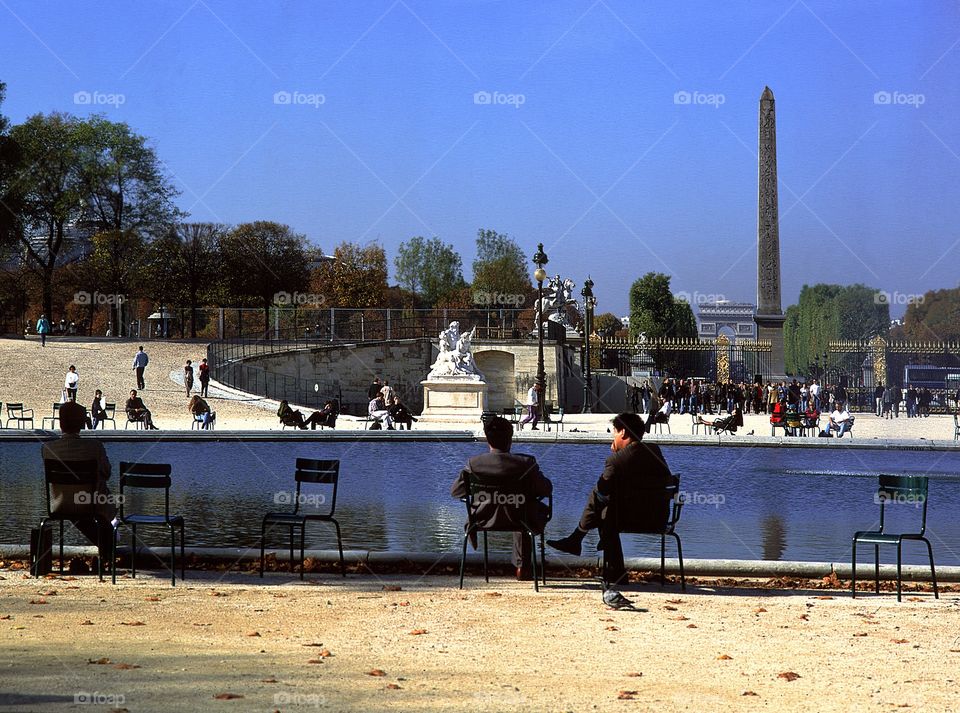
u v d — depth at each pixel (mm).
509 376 75812
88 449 13000
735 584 13164
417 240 114438
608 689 8320
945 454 36125
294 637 9961
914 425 55250
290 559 13984
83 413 13164
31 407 50938
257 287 95250
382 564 13977
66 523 18078
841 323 105812
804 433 44656
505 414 58719
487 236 114688
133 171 88062
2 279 95062
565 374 77062
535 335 76938
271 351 69562
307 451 34312
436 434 39219
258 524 18359
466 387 51375
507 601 11844
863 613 11391
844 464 32000
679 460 33094
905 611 11531
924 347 71812
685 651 9641
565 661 9227
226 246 93875
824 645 9914
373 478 26406
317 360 71125
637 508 12320
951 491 25094
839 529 18594
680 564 12773
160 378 59844
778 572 13656
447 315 80312
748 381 78562
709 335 168625
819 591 12750
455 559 13992
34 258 92125
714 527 18766
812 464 31953
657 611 11406
